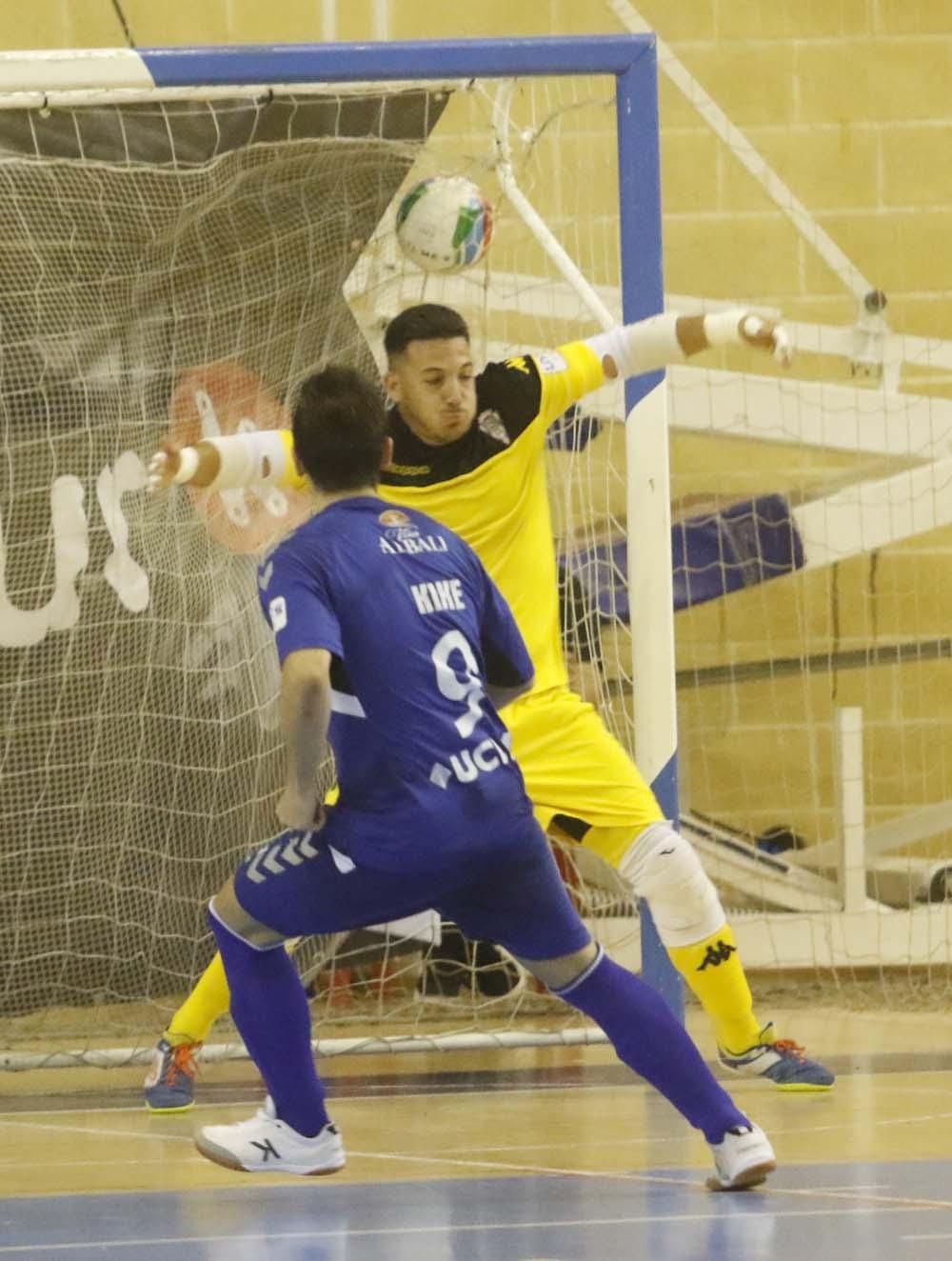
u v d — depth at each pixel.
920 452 29.77
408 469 16.95
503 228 28.28
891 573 29.69
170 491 24.17
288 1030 12.63
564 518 27.33
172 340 24.08
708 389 29.41
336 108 23.25
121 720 24.09
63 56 20.00
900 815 29.67
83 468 23.92
